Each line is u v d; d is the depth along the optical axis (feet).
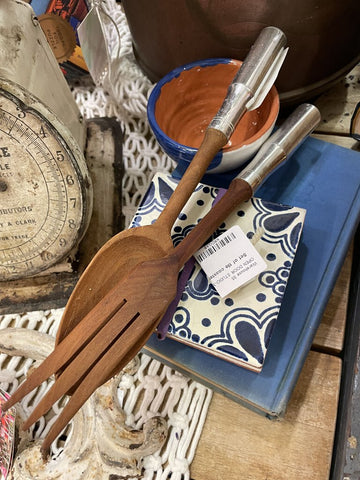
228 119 1.34
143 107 2.04
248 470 1.44
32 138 1.37
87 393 1.10
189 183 1.32
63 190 1.46
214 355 1.30
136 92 2.06
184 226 1.43
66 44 1.99
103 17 1.82
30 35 1.56
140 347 1.22
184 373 1.54
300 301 1.44
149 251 1.28
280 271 1.34
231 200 1.35
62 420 1.10
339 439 1.50
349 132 1.89
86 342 1.16
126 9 1.72
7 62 1.36
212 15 1.50
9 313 1.69
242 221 1.42
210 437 1.49
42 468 1.39
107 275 1.29
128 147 2.06
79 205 1.49
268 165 1.42
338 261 1.50
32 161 1.40
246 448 1.47
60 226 1.53
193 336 1.28
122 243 1.28
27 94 1.32
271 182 1.67
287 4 1.43
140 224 1.45
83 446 1.41
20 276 1.65
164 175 1.54
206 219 1.32
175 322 1.29
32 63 1.55
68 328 1.24
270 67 1.40
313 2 1.43
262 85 1.39
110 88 2.08
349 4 1.47
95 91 2.19
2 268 1.61
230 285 1.29
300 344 1.38
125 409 1.52
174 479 1.40
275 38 1.40
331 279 1.47
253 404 1.36
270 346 1.38
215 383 1.35
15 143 1.37
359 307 1.63
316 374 1.55
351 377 1.50
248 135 1.72
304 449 1.45
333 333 1.61
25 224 1.52
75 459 1.39
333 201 1.61
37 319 1.69
